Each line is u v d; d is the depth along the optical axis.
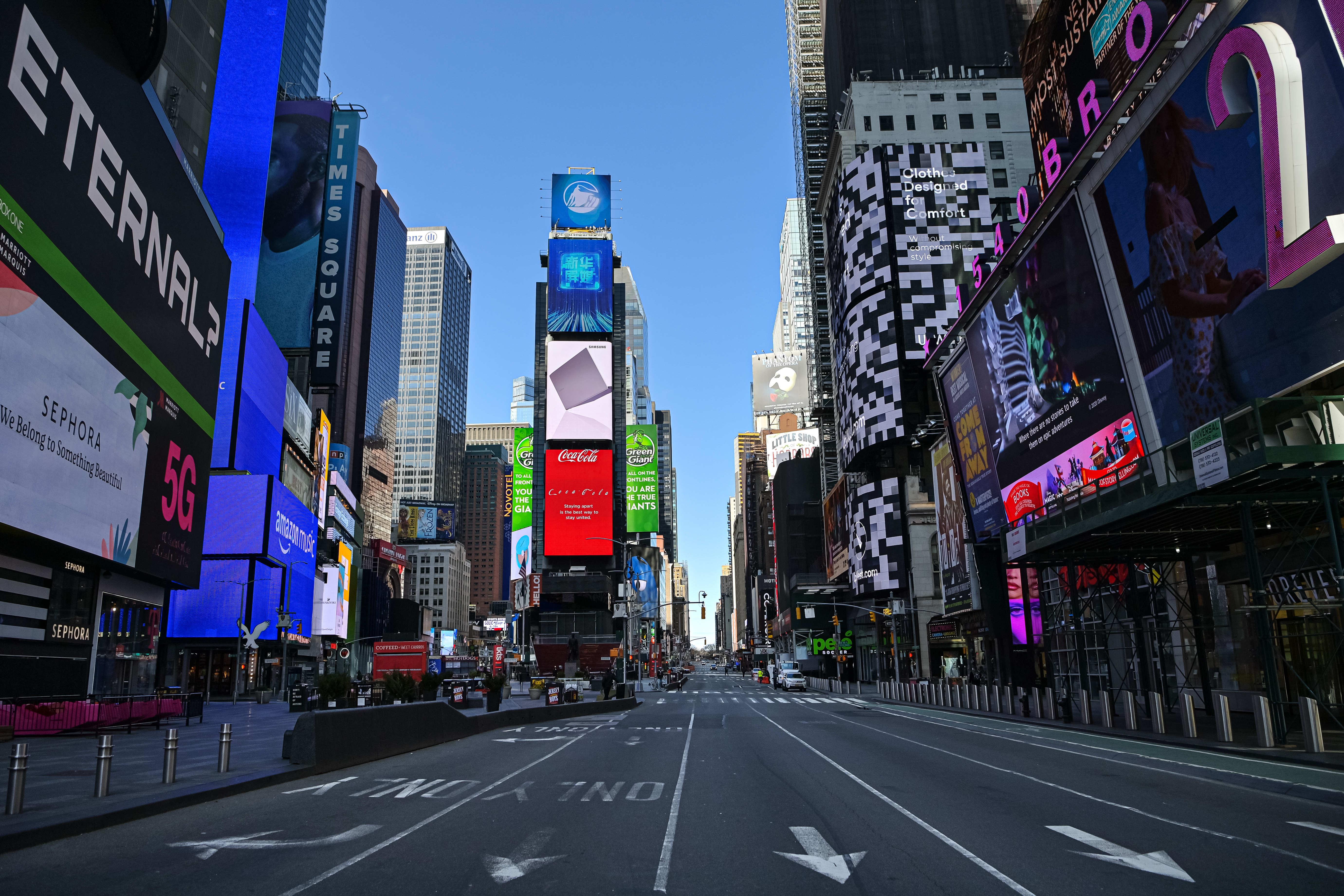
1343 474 19.27
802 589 80.56
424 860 8.61
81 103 28.73
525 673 103.19
